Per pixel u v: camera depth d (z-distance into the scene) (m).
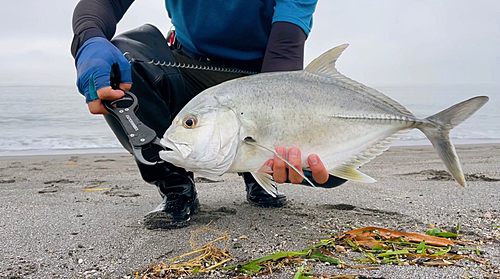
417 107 8.54
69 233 1.03
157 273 0.77
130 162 2.63
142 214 1.22
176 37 1.28
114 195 1.55
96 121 4.94
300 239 0.96
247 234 1.00
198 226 1.06
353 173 0.92
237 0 1.12
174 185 1.08
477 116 6.27
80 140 3.78
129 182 1.87
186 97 1.25
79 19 0.98
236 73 1.24
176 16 1.22
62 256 0.88
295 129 0.88
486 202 1.35
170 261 0.83
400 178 1.88
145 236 0.99
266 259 0.80
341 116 0.90
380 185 1.68
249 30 1.17
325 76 0.92
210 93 0.89
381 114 0.92
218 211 1.22
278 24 1.01
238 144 0.87
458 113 0.90
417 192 1.53
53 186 1.77
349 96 0.91
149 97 1.05
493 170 2.10
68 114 5.45
